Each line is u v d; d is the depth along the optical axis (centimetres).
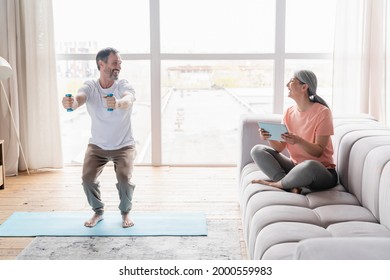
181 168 502
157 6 490
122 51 508
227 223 337
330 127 283
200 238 309
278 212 234
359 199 259
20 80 480
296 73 291
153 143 510
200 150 584
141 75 527
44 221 343
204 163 512
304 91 290
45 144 494
